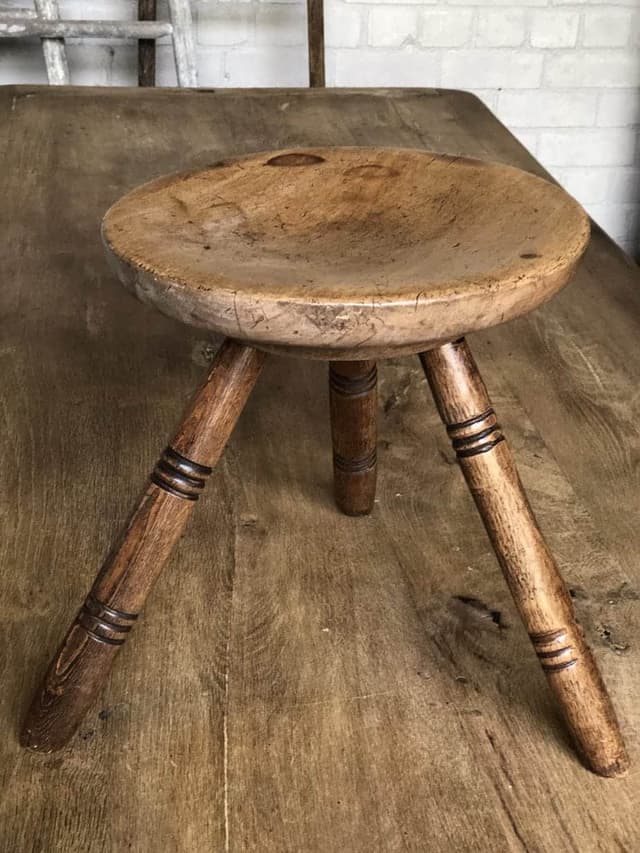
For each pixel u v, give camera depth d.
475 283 0.66
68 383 1.24
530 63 2.43
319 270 0.70
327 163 0.93
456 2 2.34
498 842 0.72
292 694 0.84
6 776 0.77
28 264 1.46
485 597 0.94
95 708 0.82
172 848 0.72
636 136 2.55
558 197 0.82
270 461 1.12
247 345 0.72
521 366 1.30
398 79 2.42
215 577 0.96
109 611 0.75
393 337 0.65
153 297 0.69
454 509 1.06
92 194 1.61
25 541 0.99
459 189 0.86
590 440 1.16
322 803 0.75
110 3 2.26
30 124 1.82
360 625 0.91
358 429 0.97
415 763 0.78
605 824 0.74
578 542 1.00
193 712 0.82
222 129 1.82
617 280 1.49
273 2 2.29
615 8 2.38
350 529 1.03
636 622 0.91
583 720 0.75
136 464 1.10
